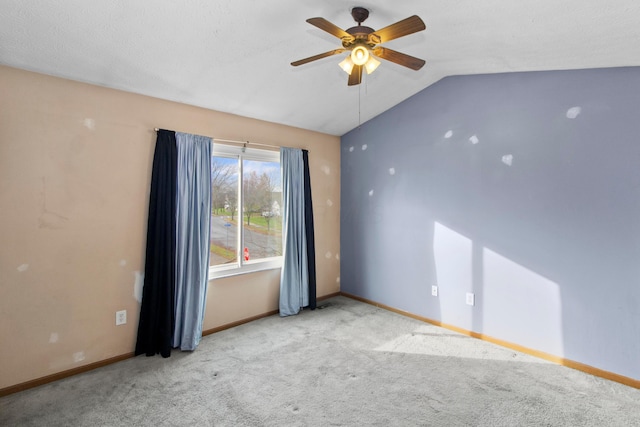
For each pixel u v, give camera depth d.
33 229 2.31
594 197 2.43
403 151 3.74
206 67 2.57
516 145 2.83
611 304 2.37
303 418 1.96
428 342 3.02
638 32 1.82
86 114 2.53
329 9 2.07
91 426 1.90
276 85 3.01
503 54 2.52
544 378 2.39
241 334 3.23
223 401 2.14
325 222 4.38
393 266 3.88
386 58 2.04
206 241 3.12
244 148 3.53
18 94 2.25
